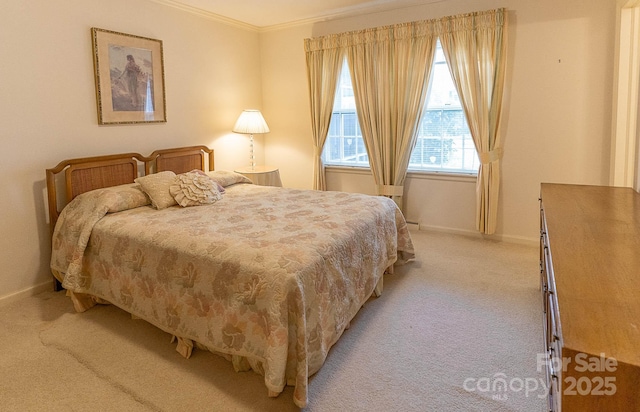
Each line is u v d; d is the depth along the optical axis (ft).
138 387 6.31
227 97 15.01
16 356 7.13
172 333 7.13
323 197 10.75
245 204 9.99
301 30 15.34
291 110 16.20
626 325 2.92
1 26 8.72
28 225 9.53
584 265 4.12
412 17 13.20
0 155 8.93
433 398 5.96
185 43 13.17
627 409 2.58
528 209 12.46
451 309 8.65
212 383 6.40
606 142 11.10
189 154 13.34
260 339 5.99
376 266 8.79
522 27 11.64
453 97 13.30
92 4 10.44
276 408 5.82
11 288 9.34
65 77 9.99
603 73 10.86
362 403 5.89
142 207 9.72
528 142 12.11
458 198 13.69
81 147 10.49
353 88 14.28
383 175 14.38
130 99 11.55
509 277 10.27
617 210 6.45
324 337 6.47
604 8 10.62
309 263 6.24
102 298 8.40
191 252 6.84
